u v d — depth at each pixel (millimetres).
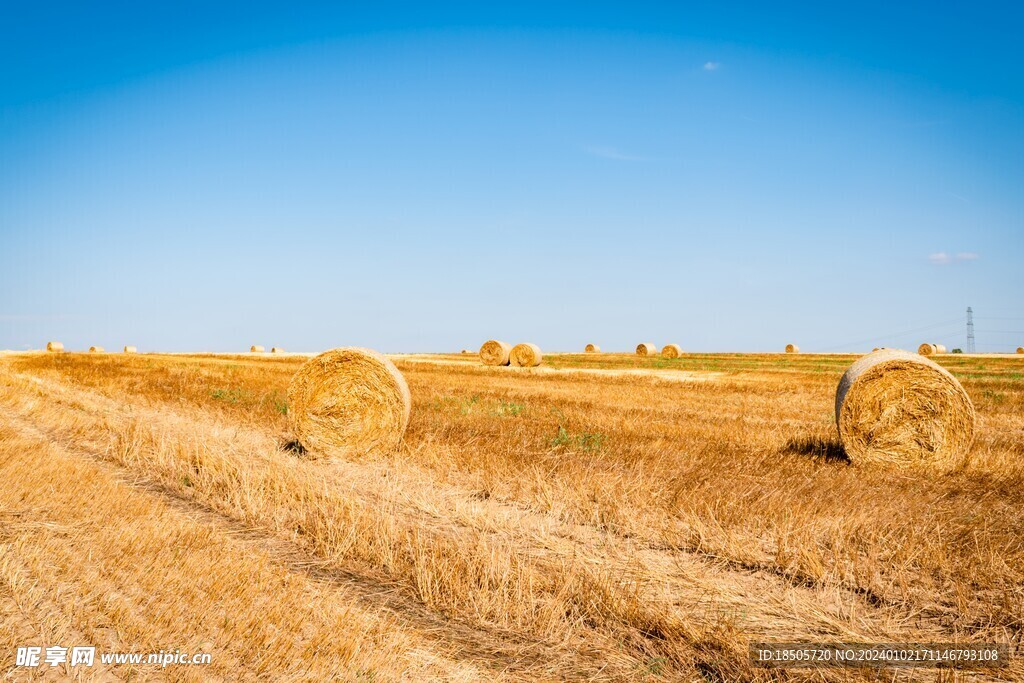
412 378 26516
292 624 4941
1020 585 6090
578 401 18906
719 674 4727
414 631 5086
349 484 9945
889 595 5988
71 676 4258
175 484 9625
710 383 25984
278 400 18016
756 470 10234
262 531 7613
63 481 8523
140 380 23172
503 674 4566
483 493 9227
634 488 8883
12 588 5359
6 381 21359
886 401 11812
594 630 5312
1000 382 26391
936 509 8367
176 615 5016
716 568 6648
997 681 4660
